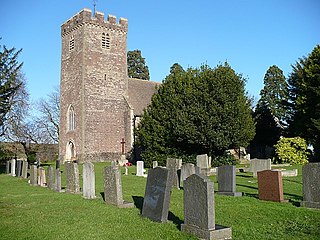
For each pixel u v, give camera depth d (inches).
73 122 1668.3
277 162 1235.2
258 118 1659.7
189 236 293.7
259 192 479.8
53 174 684.1
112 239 288.2
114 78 1713.8
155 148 1224.8
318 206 399.5
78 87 1642.5
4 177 965.2
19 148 1669.5
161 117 1211.2
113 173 446.0
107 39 1713.8
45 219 363.9
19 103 1416.1
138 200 490.9
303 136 1343.5
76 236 297.0
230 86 1084.5
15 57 1006.4
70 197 526.3
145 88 1893.5
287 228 319.9
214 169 917.2
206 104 1079.0
